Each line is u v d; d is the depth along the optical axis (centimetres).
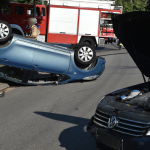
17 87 932
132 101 374
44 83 941
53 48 913
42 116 616
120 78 1076
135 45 428
